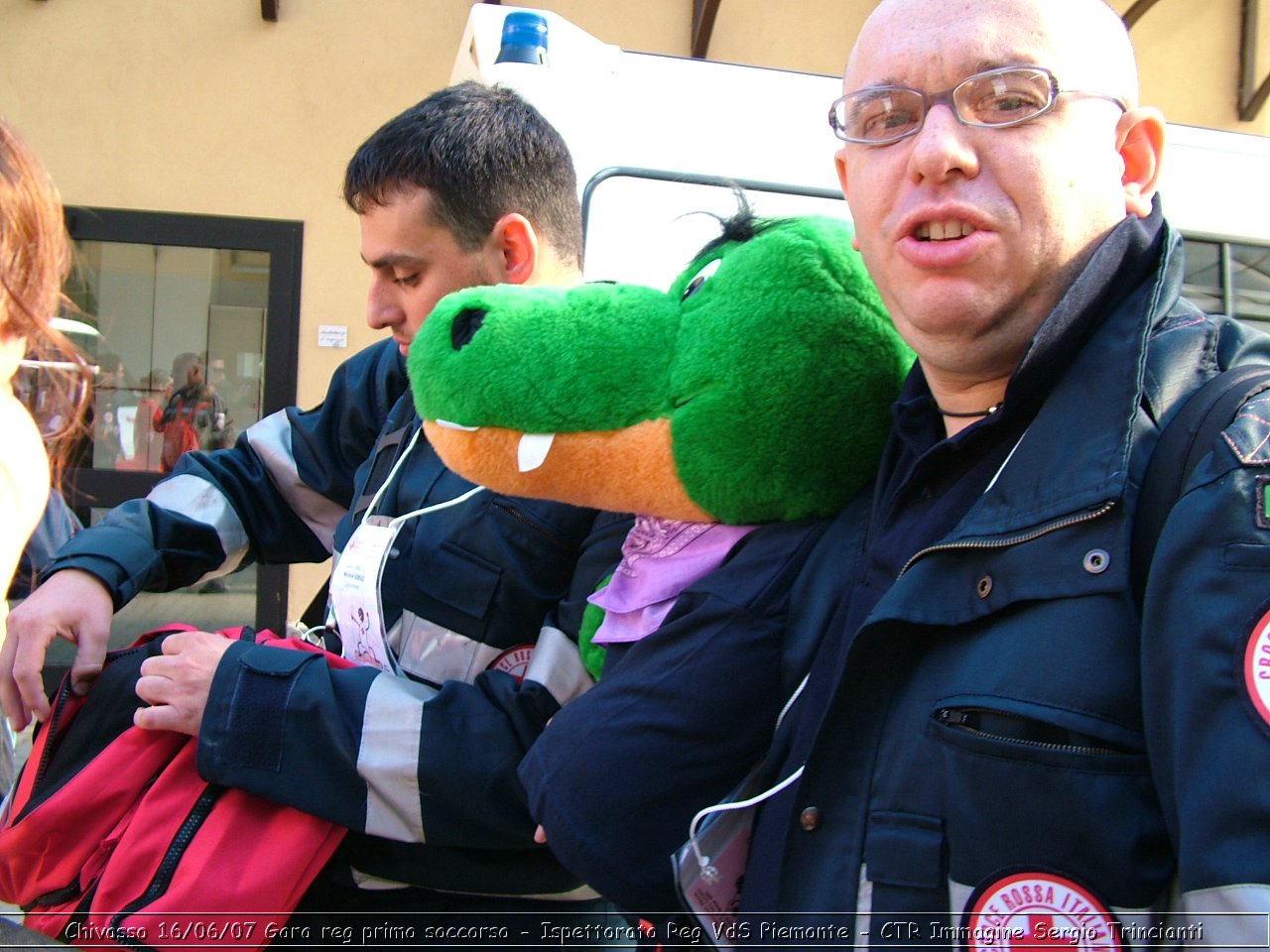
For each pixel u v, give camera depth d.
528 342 1.11
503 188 1.56
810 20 6.29
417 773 1.24
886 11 1.00
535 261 1.60
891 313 1.01
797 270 1.06
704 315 1.10
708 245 1.23
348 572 1.46
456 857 1.35
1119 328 0.90
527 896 1.40
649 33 6.18
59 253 1.24
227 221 5.70
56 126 5.60
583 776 1.05
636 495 1.13
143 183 5.66
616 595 1.22
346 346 5.79
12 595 2.12
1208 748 0.72
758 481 1.08
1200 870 0.70
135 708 1.42
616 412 1.09
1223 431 0.79
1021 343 0.95
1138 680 0.79
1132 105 0.99
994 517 0.88
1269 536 0.74
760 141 2.62
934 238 0.94
